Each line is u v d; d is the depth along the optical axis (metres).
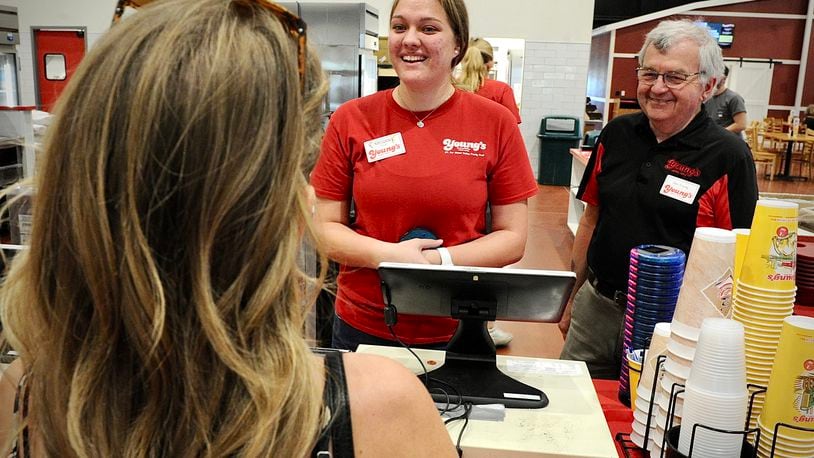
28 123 2.64
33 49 10.30
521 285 1.42
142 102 0.50
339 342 1.98
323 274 0.61
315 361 0.61
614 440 1.35
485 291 1.44
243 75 0.51
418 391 0.65
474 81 5.11
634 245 2.04
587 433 1.26
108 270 0.51
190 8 0.54
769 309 1.19
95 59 0.53
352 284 1.92
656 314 1.47
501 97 5.22
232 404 0.53
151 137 0.50
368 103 1.92
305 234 0.58
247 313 0.52
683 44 1.88
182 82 0.50
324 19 5.94
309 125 0.57
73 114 0.52
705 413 1.04
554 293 1.41
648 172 2.02
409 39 1.75
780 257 1.20
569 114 10.68
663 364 1.25
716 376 1.04
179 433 0.53
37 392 0.56
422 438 0.64
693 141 1.97
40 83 10.41
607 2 11.84
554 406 1.36
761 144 11.10
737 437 1.04
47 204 0.53
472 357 1.49
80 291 0.53
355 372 0.64
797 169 11.43
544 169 10.55
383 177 1.86
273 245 0.53
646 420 1.29
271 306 0.55
